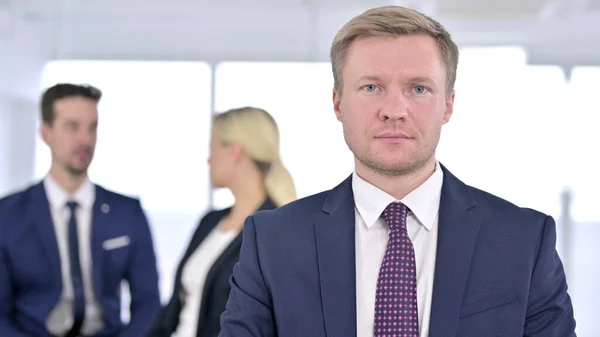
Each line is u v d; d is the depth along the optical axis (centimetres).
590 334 569
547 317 127
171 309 249
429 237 131
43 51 544
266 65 552
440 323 123
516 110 566
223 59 550
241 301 132
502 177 566
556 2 518
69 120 283
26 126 543
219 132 246
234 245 223
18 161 539
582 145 569
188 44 551
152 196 532
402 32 126
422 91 126
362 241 132
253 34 554
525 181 568
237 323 131
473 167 568
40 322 270
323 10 527
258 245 134
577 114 570
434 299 125
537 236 128
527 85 569
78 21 545
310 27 537
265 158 245
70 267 277
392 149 126
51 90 285
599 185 570
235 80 550
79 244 280
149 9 538
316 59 541
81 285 277
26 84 543
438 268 127
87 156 286
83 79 547
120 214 291
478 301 124
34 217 277
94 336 278
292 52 544
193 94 552
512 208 132
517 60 568
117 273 287
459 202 133
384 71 125
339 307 126
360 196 135
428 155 128
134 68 551
